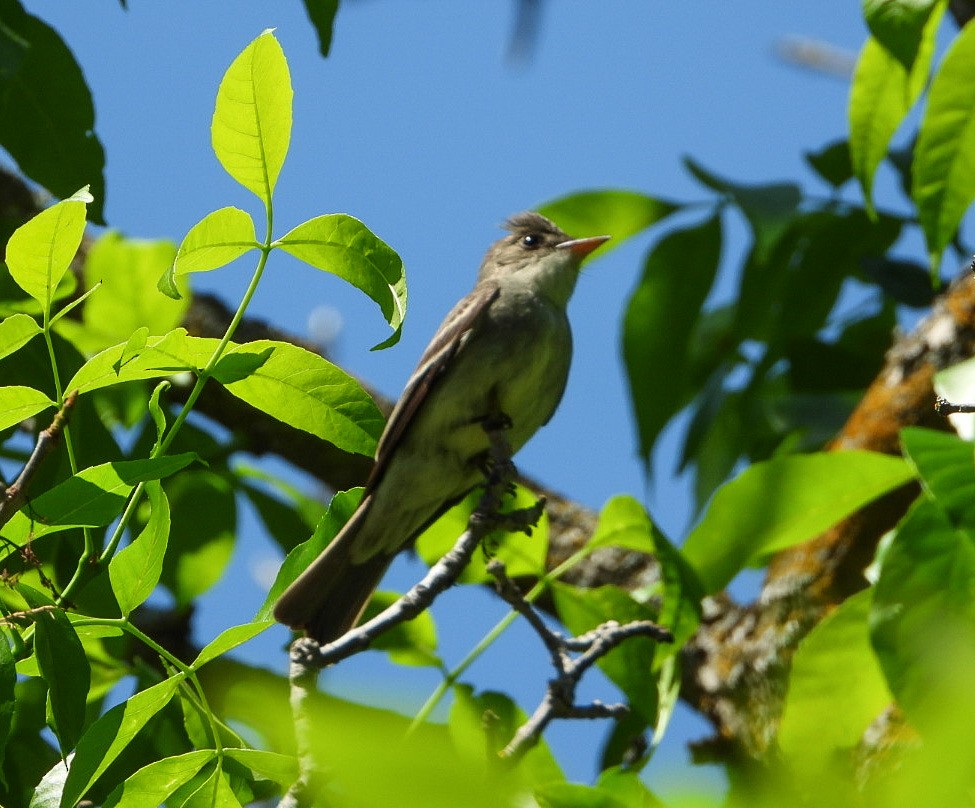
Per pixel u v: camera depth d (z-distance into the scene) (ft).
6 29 22.91
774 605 32.32
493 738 18.43
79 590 17.75
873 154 27.37
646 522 24.76
